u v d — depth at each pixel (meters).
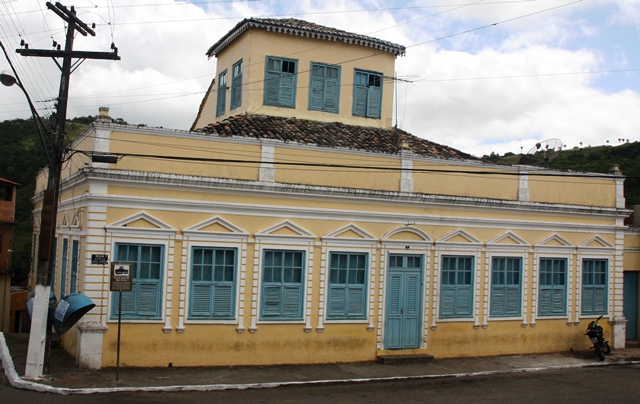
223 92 23.02
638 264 22.89
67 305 13.55
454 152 21.31
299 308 16.52
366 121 22.06
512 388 14.93
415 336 17.91
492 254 19.05
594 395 14.37
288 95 21.00
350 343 17.03
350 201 17.06
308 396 13.27
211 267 15.70
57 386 12.77
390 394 13.82
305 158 16.62
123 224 14.80
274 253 16.34
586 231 20.69
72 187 16.67
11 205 32.06
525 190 19.50
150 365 14.95
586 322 20.62
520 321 19.42
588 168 44.72
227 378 14.39
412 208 17.88
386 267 17.53
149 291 15.10
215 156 15.70
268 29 20.73
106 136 14.70
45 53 13.45
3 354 15.75
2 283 30.22
